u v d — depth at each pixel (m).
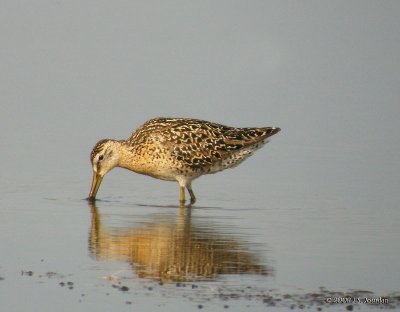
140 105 27.28
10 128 24.66
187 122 18.98
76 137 23.91
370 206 17.77
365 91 30.16
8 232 15.13
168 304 11.73
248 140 19.00
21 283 12.49
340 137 25.11
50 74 29.59
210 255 13.86
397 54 33.34
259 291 12.20
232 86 29.81
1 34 31.95
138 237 14.93
